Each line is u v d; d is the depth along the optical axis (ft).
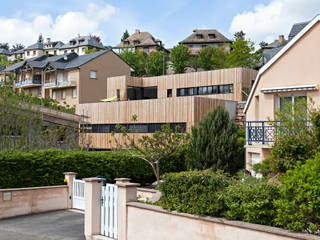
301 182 19.01
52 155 50.96
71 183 47.96
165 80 136.26
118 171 58.44
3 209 41.73
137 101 100.78
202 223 22.99
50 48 372.58
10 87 64.54
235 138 61.93
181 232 24.20
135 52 247.70
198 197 23.62
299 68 48.29
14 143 55.36
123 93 139.13
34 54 373.81
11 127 57.82
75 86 162.09
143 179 64.23
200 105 89.76
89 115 113.80
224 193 22.99
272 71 51.67
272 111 51.01
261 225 20.48
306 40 47.60
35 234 34.06
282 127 37.04
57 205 46.50
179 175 25.21
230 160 60.64
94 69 164.66
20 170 47.11
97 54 168.66
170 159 67.05
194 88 127.13
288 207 19.35
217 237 22.16
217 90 120.26
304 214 19.29
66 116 85.15
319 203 18.33
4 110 56.75
